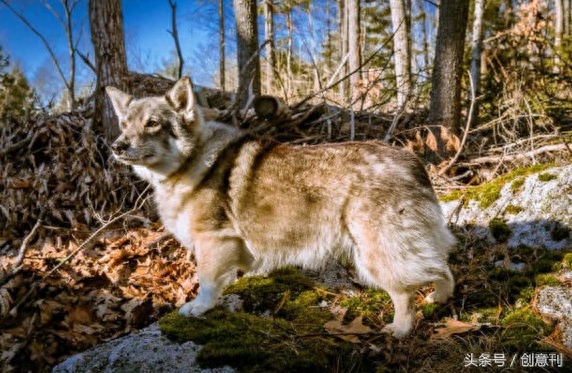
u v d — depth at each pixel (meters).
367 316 0.76
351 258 0.76
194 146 0.76
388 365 0.65
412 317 0.71
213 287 0.75
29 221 1.15
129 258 1.02
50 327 0.84
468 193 1.05
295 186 0.71
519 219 0.94
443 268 0.71
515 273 0.83
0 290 0.86
